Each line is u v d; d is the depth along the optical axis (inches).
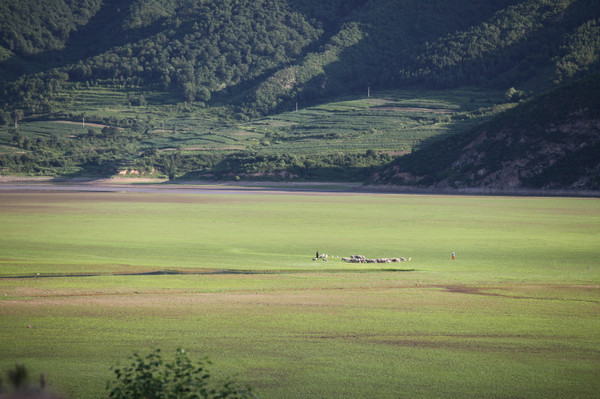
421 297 4660.4
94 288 5017.2
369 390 2581.2
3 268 6097.4
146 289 4995.1
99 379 2655.0
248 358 3014.3
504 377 2751.0
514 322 3784.5
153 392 1715.1
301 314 4010.8
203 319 3838.6
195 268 6323.8
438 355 3078.2
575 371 2832.2
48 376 2691.9
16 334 3415.4
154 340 3321.9
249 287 5128.0
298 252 7785.4
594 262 6943.9
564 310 4153.5
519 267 6565.0
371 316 3949.3
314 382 2677.2
